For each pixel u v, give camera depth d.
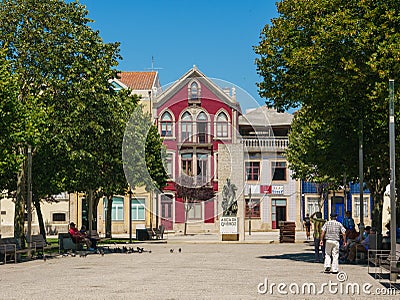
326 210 62.03
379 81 21.56
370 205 61.50
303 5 23.58
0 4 30.19
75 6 30.72
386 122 23.17
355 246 23.61
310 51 22.39
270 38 25.00
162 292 14.40
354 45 21.59
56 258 27.25
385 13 21.19
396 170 26.47
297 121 45.53
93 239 33.12
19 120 27.11
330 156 27.91
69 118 29.97
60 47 29.91
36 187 33.06
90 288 15.32
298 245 38.53
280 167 61.25
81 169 31.97
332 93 22.88
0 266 23.09
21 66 29.81
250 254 29.41
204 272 19.66
